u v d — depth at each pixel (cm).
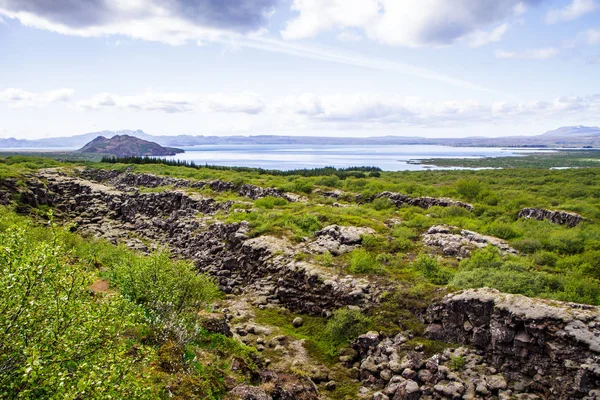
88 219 5834
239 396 1425
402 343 2052
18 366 910
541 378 1673
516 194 6494
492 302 1914
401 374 1861
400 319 2223
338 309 2416
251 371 1684
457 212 4762
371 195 6075
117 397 940
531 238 3503
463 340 1995
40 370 842
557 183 8525
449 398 1684
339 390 1856
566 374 1603
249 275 3278
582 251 3247
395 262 2961
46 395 898
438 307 2162
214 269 3588
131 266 2097
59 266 1071
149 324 1702
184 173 9256
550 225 4122
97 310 1135
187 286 2044
